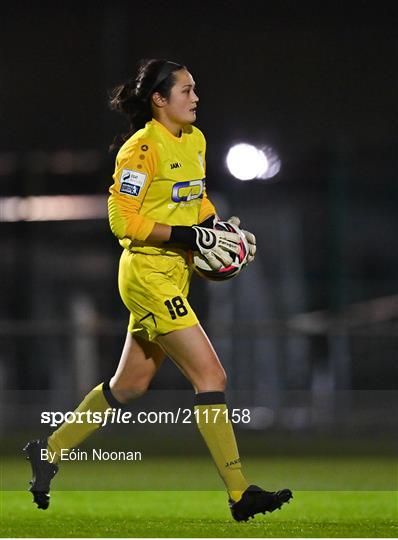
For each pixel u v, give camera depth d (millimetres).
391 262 61406
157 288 21516
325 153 61688
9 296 64375
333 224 60562
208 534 21031
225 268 22172
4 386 56281
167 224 21734
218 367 21453
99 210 64125
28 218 63969
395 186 62000
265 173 60062
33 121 72438
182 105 21719
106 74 67750
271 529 21844
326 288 60156
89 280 64250
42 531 21562
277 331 48531
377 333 48375
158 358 23156
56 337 56562
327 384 53750
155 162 21359
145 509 27094
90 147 72000
